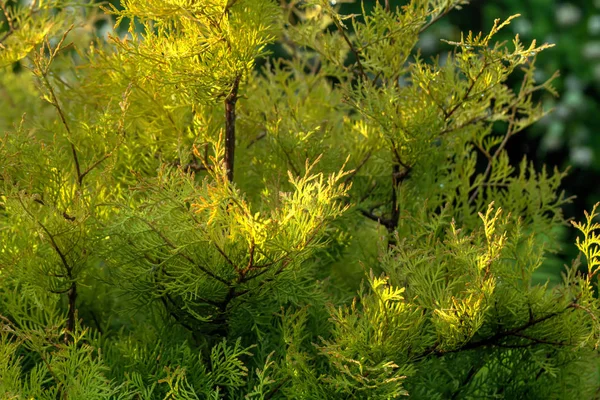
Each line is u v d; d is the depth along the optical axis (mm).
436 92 1703
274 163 1761
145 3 1581
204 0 1584
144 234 1567
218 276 1574
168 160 1742
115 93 1718
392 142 1707
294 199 1552
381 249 1667
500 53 1650
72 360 1575
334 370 1608
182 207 1550
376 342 1571
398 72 1750
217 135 1740
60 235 1590
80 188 1639
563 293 1641
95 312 1771
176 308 1651
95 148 1693
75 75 1795
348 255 1841
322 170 1747
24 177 1646
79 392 1565
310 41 1789
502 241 1586
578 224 1618
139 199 1693
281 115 1787
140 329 1694
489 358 1710
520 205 1846
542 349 1683
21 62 1794
